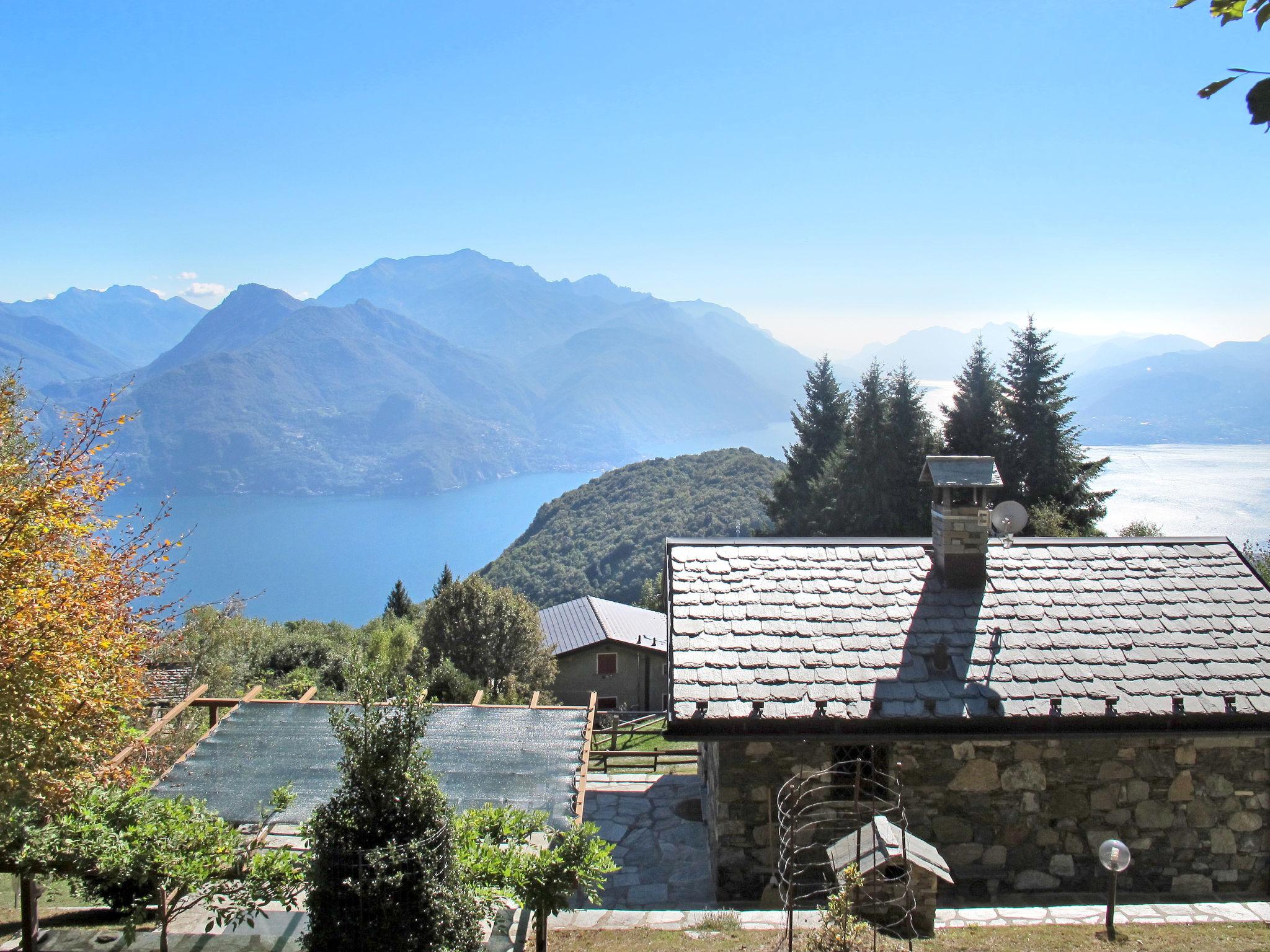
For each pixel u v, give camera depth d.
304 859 7.56
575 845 8.11
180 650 17.25
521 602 28.92
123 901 8.24
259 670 27.56
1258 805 11.38
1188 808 11.37
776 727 10.93
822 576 12.97
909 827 11.34
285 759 11.33
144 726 14.52
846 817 11.17
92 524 9.78
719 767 11.32
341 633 43.03
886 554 13.41
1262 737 11.17
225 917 7.80
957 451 42.00
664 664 34.25
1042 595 12.66
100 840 7.77
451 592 27.86
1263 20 2.75
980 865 11.36
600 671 34.00
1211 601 12.57
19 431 11.26
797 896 10.98
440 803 7.18
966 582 12.80
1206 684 11.31
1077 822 11.36
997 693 11.17
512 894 7.86
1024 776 11.31
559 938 8.95
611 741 21.12
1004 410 42.06
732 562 13.20
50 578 8.62
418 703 7.30
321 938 6.77
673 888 11.46
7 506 8.23
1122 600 12.59
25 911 7.97
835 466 45.59
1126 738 11.14
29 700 7.80
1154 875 11.42
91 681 8.86
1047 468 40.75
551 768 11.24
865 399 43.84
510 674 26.44
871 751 11.44
